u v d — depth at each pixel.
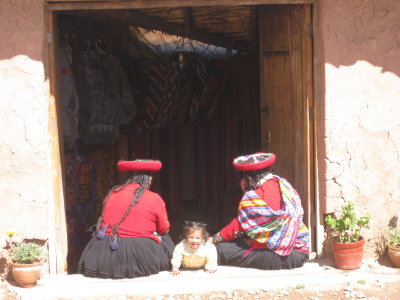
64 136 5.77
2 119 4.91
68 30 6.36
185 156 7.59
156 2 5.00
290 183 5.64
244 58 7.98
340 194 5.19
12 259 4.91
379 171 5.21
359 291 4.69
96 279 4.99
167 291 4.74
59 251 5.14
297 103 5.46
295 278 4.93
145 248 4.97
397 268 5.14
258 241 5.05
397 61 5.14
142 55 7.15
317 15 5.11
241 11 6.51
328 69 5.07
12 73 4.88
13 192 4.96
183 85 7.40
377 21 5.09
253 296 4.66
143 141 7.09
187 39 7.36
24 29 4.85
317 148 5.23
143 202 5.04
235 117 8.04
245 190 5.25
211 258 5.07
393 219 5.27
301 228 5.15
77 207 6.26
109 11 5.95
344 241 5.11
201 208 7.85
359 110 5.14
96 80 6.28
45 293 4.75
